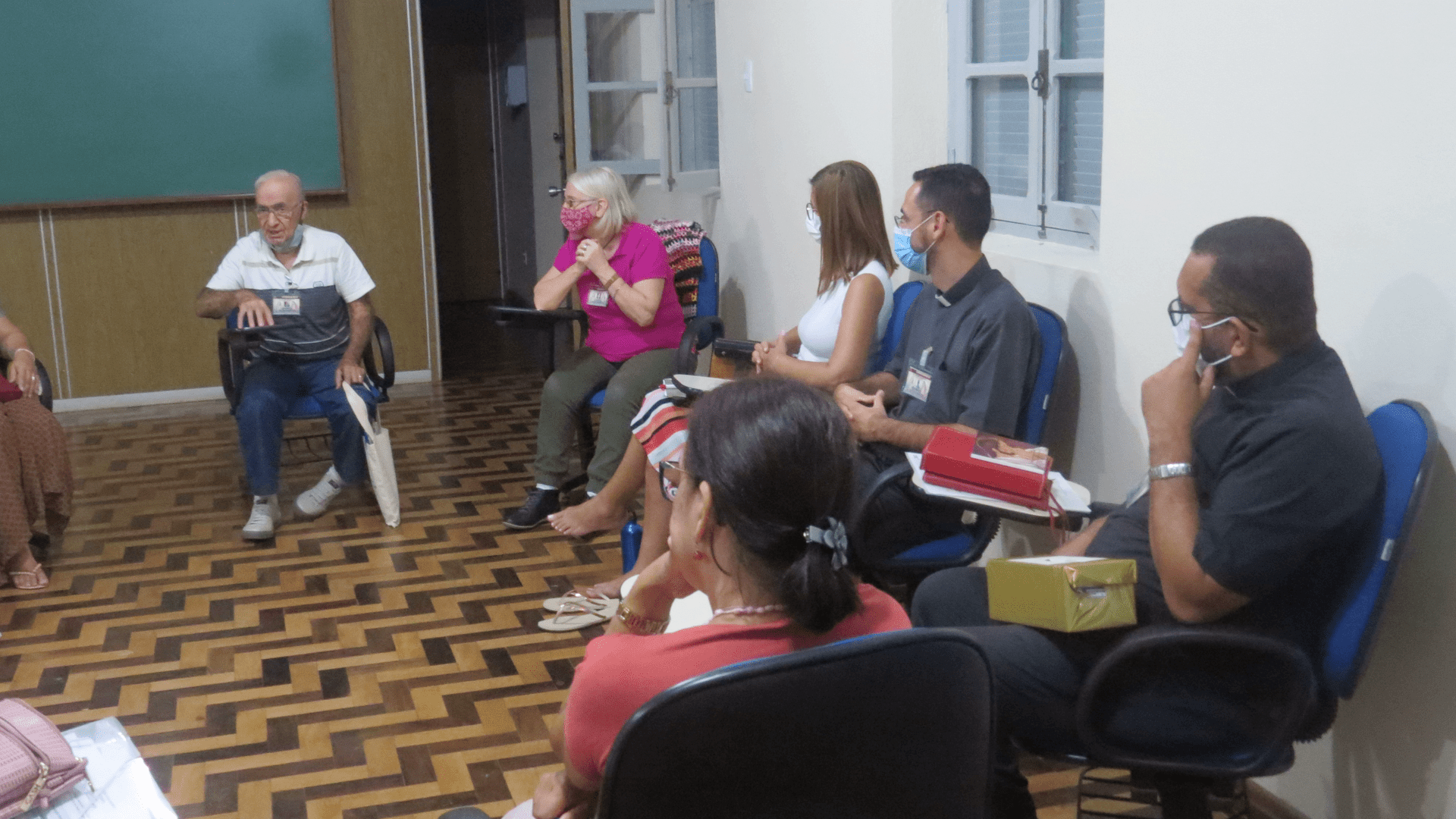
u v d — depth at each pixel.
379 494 4.11
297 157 5.91
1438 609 1.86
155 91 5.65
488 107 8.52
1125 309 2.59
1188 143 2.35
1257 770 1.72
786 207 4.42
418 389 6.18
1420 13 1.82
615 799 1.06
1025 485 2.19
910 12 3.50
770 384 1.20
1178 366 1.76
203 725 2.75
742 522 1.16
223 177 5.82
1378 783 2.00
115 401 5.90
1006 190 3.43
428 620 3.35
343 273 4.29
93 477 4.77
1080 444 2.81
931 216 2.66
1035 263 2.95
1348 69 1.96
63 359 5.79
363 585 3.62
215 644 3.21
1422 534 1.88
